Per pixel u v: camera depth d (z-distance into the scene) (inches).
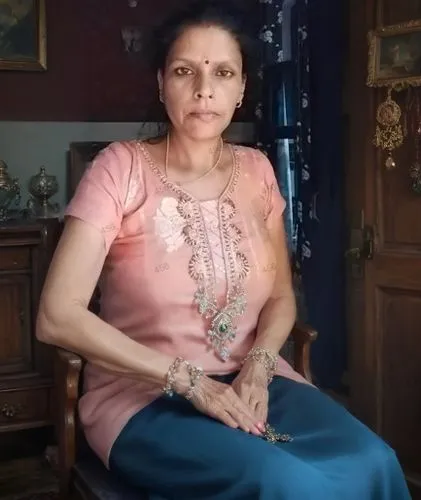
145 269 63.1
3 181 116.8
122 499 60.4
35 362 113.9
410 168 91.0
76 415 68.4
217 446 56.3
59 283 60.1
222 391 59.8
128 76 129.3
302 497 52.5
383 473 58.4
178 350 63.4
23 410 113.7
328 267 115.3
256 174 71.7
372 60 91.9
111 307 65.7
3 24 121.6
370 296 97.0
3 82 123.3
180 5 75.2
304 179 116.0
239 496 53.9
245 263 66.0
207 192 67.3
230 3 67.3
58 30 125.3
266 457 54.2
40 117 125.7
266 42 117.5
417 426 93.7
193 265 63.5
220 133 68.7
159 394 62.7
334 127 112.5
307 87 115.2
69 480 67.2
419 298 92.4
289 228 119.6
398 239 93.7
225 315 64.1
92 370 67.9
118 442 61.1
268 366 65.2
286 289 73.0
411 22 87.4
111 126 129.3
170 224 64.1
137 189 65.1
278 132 121.0
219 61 65.1
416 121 89.7
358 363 100.2
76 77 126.8
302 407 64.2
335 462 56.5
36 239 111.3
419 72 87.8
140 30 128.6
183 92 65.1
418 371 92.9
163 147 68.1
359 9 94.5
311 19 114.3
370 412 98.6
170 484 57.7
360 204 97.1
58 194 127.5
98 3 126.7
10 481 113.2
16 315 112.5
